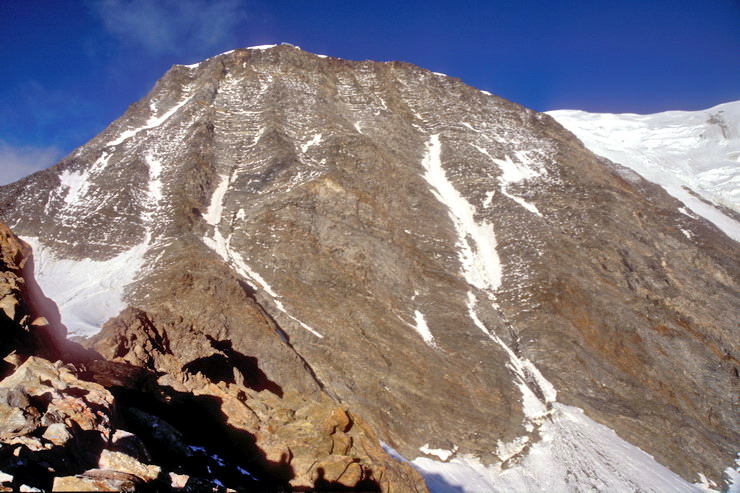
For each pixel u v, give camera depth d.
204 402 17.92
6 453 9.09
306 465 16.47
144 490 9.67
